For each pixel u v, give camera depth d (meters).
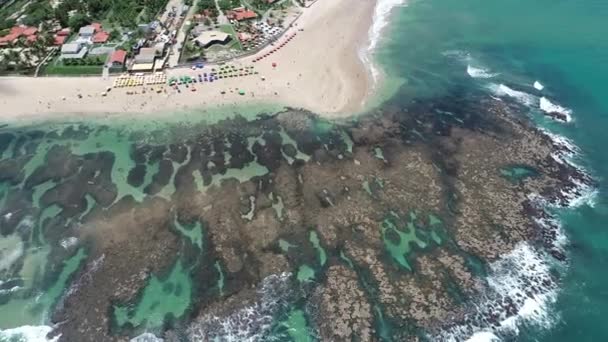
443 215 64.44
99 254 60.72
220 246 60.91
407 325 52.47
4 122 83.25
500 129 78.25
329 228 62.81
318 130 79.75
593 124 79.06
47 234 63.69
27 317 54.81
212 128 81.06
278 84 90.50
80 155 76.38
